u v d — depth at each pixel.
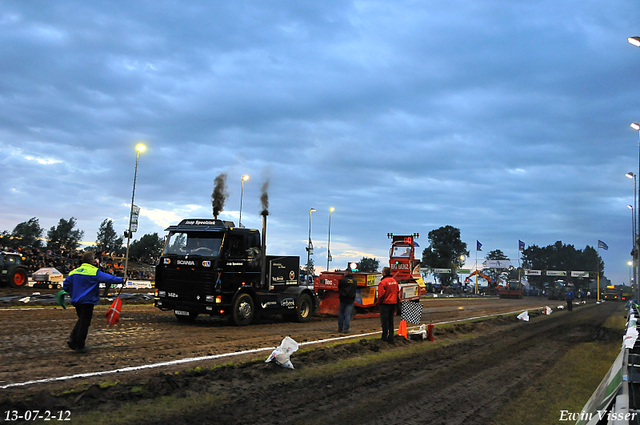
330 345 10.47
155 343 9.77
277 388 6.93
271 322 15.59
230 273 13.53
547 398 7.41
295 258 16.58
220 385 6.80
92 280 8.37
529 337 15.60
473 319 20.36
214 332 12.09
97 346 9.02
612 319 25.58
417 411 6.38
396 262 24.39
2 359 7.49
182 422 5.23
